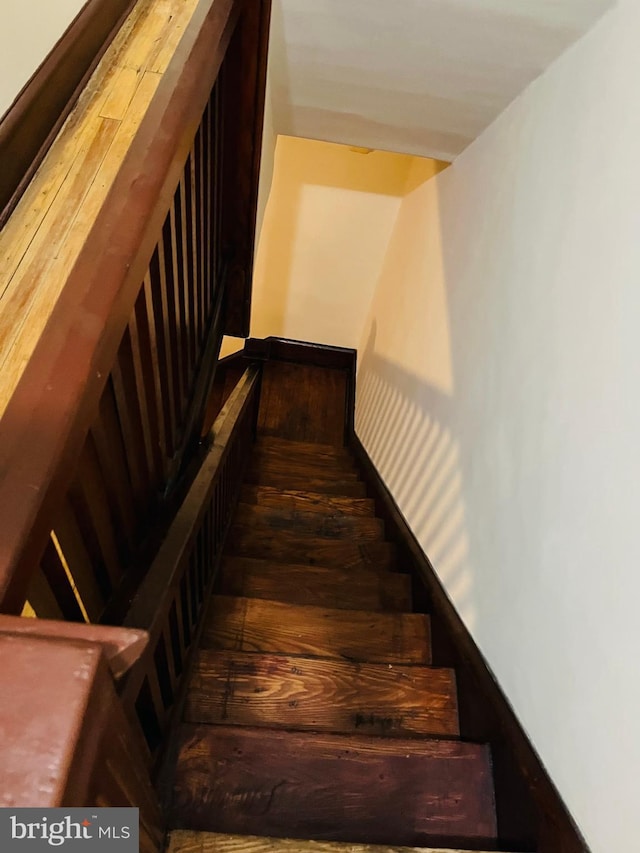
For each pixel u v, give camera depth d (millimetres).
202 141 1339
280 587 1863
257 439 3625
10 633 469
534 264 1283
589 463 968
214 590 1789
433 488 1864
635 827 781
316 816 1141
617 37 1046
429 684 1452
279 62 1561
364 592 1873
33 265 1018
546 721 1040
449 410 1795
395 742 1231
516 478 1250
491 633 1296
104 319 701
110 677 491
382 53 1416
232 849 978
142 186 837
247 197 1880
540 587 1099
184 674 1333
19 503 564
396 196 3424
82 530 917
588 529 951
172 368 1411
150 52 1388
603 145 1042
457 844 1143
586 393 1004
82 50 1326
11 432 608
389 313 3164
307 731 1231
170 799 1115
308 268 3840
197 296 1676
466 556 1501
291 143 3236
